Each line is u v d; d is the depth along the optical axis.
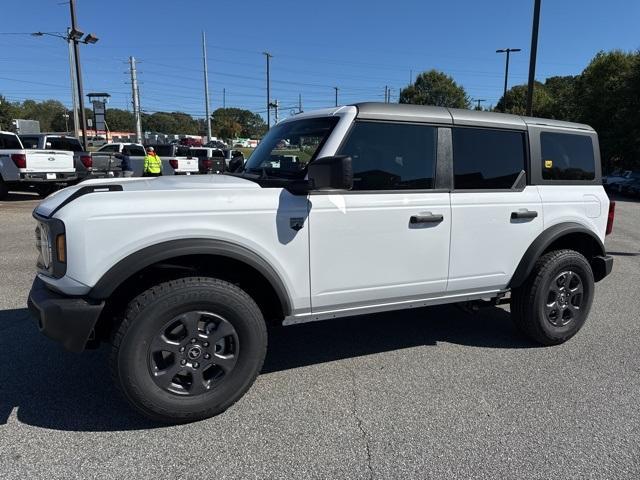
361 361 4.10
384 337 4.64
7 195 15.27
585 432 3.08
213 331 3.12
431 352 4.30
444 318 5.21
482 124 4.03
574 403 3.43
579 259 4.41
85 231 2.86
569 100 34.09
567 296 4.44
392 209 3.62
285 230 3.29
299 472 2.67
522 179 4.21
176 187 3.19
